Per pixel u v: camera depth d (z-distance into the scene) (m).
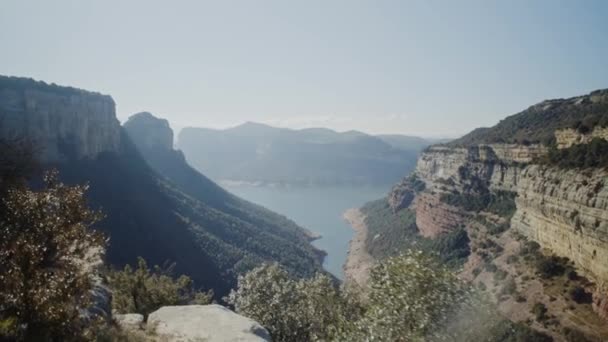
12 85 113.31
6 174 21.81
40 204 13.74
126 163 158.50
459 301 18.69
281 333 32.00
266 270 35.81
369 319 20.81
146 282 40.94
